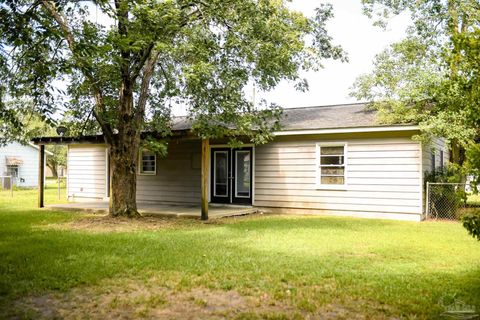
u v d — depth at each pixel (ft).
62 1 24.07
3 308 14.26
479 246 25.08
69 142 48.34
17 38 18.17
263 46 34.58
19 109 37.29
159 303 14.67
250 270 18.93
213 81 36.22
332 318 13.26
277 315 13.42
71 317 13.42
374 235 29.30
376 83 44.91
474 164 13.50
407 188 39.22
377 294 15.39
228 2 34.42
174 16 32.32
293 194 45.62
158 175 54.39
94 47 21.56
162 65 41.50
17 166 97.81
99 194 58.75
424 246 25.02
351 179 42.16
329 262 20.54
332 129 41.68
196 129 37.73
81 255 22.21
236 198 49.60
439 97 30.86
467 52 14.69
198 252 23.00
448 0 42.57
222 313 13.73
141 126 39.58
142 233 30.55
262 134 38.63
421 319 13.08
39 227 33.76
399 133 39.60
